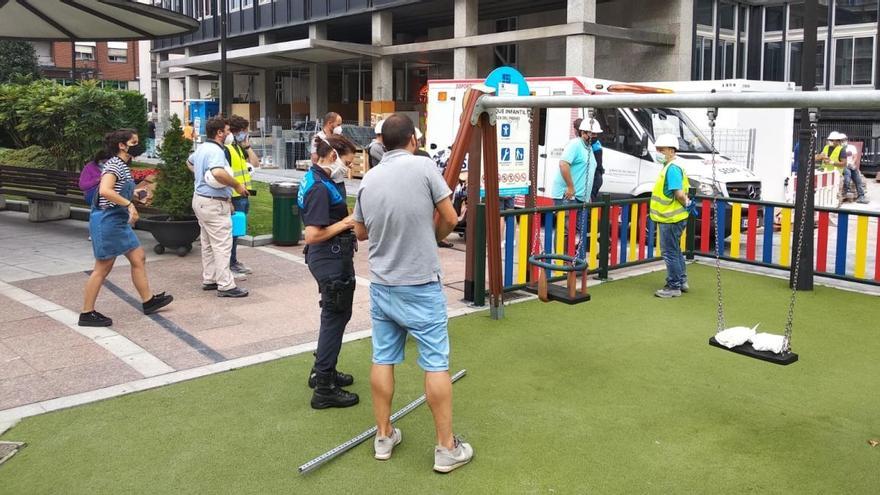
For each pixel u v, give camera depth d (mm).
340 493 3969
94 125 16297
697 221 11375
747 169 12484
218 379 5586
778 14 26516
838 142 14734
